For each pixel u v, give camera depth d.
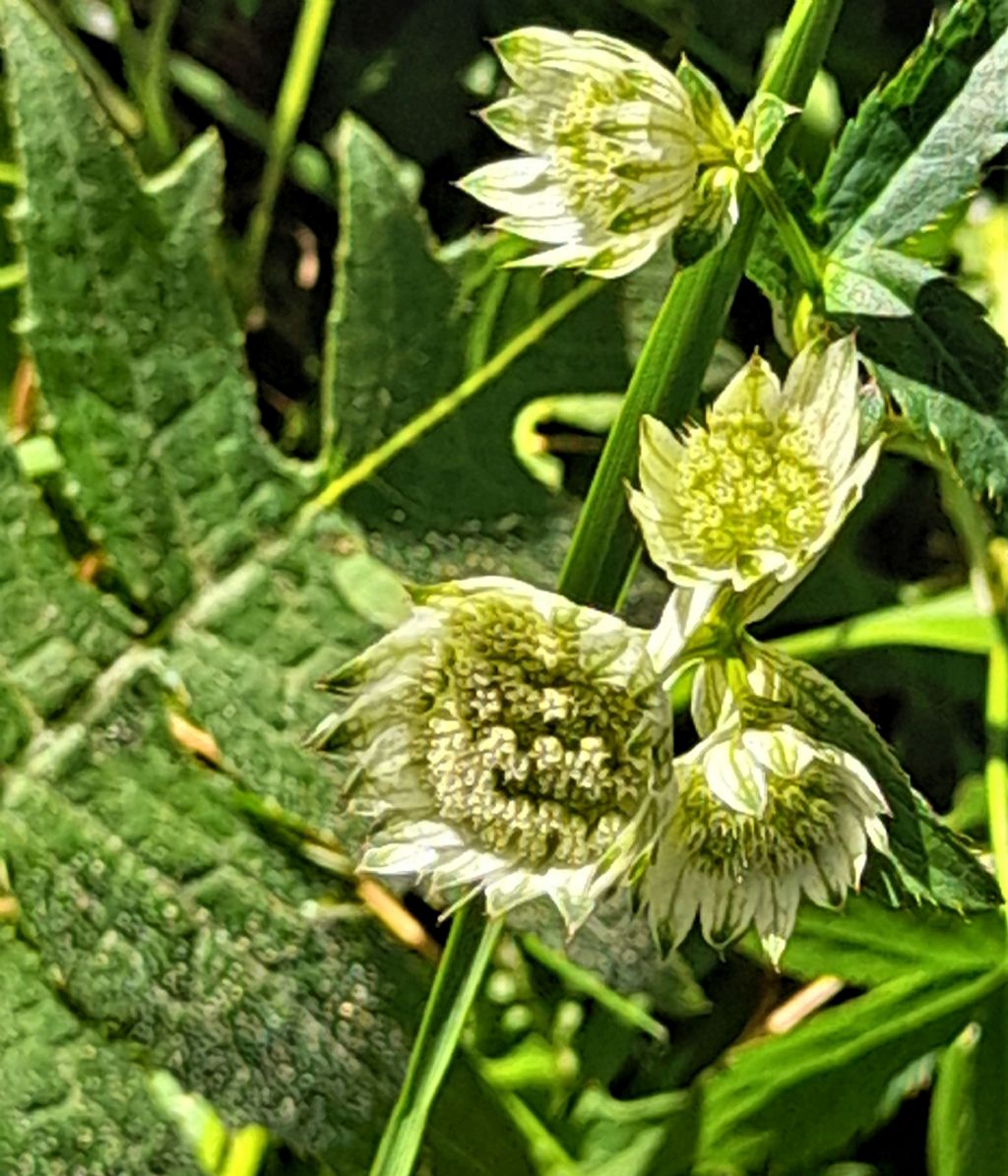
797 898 0.18
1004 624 0.22
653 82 0.18
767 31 0.23
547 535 0.21
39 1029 0.20
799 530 0.18
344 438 0.21
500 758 0.18
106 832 0.21
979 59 0.19
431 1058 0.19
